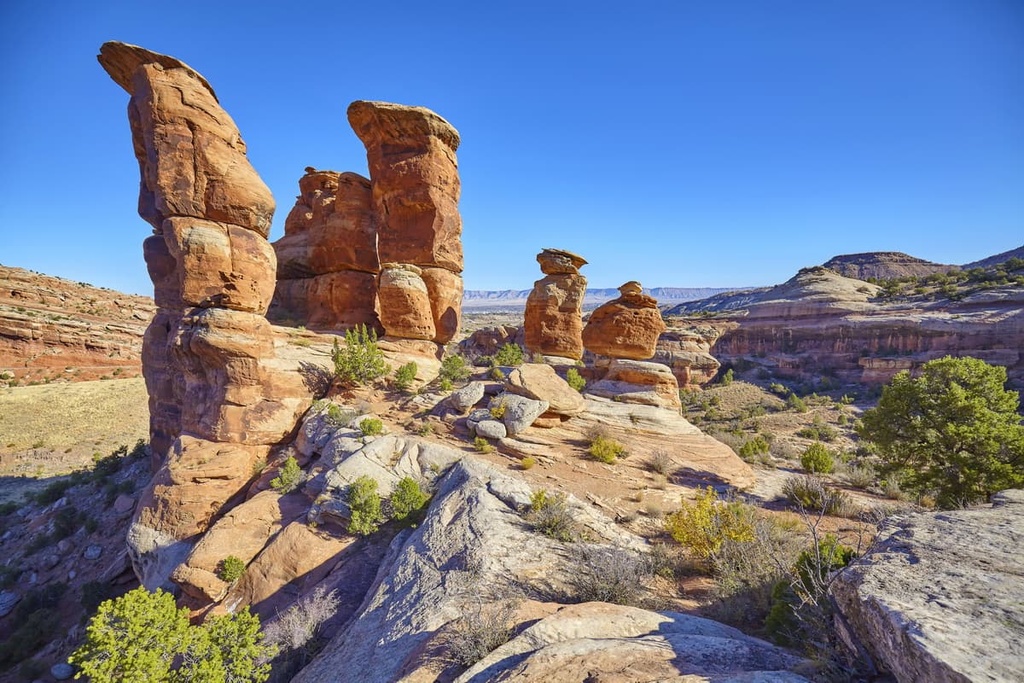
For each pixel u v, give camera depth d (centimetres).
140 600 872
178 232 2147
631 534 1430
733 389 8306
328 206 3616
